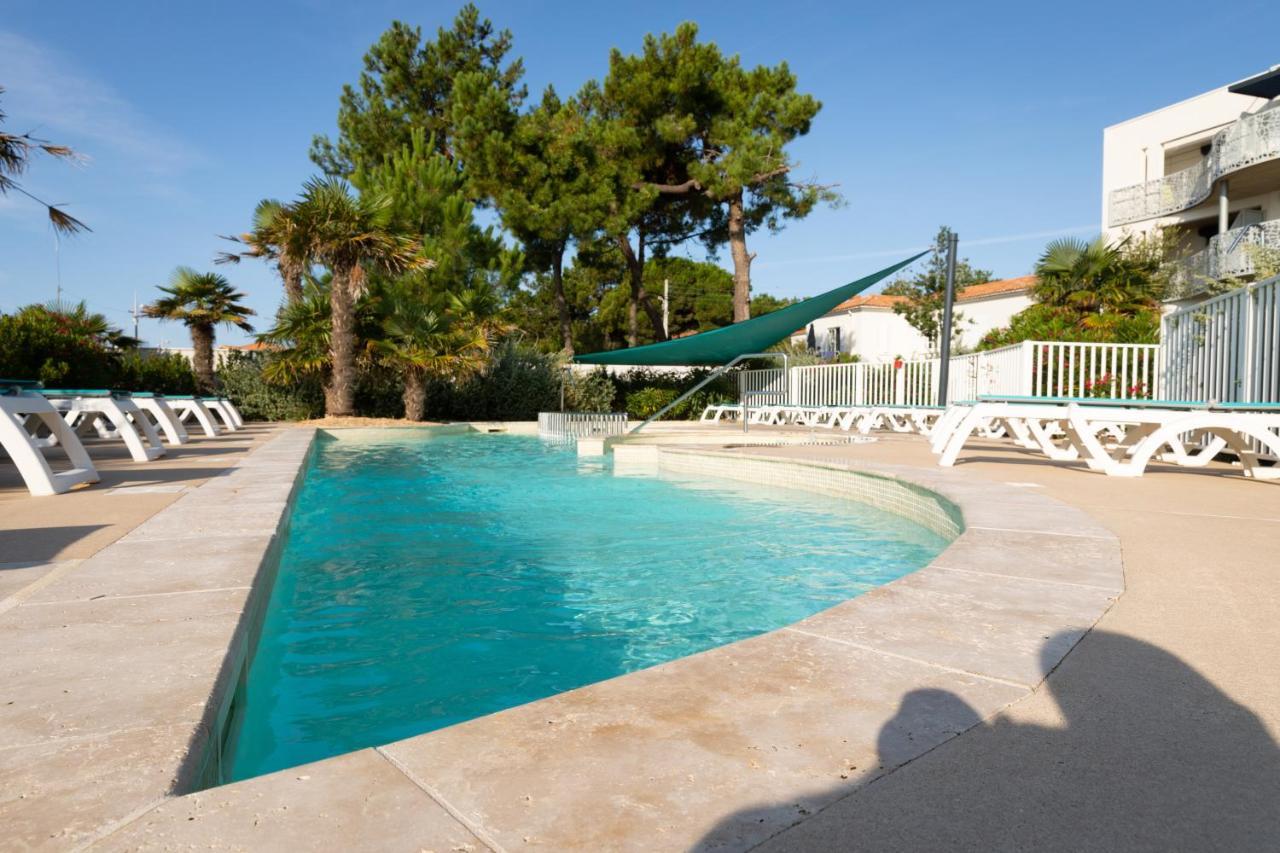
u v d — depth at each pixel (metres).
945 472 6.16
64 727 1.47
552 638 3.20
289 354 17.06
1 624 2.13
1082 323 17.91
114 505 4.46
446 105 27.83
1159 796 1.27
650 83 23.45
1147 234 22.77
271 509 4.27
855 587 4.01
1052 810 1.23
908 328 34.78
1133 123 24.03
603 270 29.59
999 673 1.84
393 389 19.28
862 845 1.12
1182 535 3.62
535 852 1.09
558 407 21.50
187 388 18.73
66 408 7.13
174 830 1.14
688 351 18.47
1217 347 8.06
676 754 1.42
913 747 1.45
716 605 3.69
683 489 7.75
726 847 1.11
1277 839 1.15
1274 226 17.08
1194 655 1.97
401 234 16.84
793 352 27.08
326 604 3.68
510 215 22.64
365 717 2.39
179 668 1.79
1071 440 7.23
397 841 1.12
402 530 5.59
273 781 1.31
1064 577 2.79
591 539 5.25
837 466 7.04
